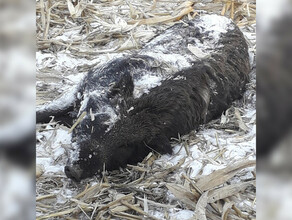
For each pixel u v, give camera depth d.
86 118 4.16
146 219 3.52
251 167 4.05
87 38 6.76
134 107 4.38
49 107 4.89
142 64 4.64
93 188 3.88
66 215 3.61
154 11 7.43
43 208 3.68
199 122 4.96
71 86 5.48
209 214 3.53
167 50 5.34
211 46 5.55
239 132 4.87
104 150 4.12
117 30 6.83
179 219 3.48
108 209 3.64
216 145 4.57
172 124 4.65
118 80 4.38
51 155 4.43
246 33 6.87
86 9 7.33
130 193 3.80
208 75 5.13
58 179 4.08
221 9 7.59
